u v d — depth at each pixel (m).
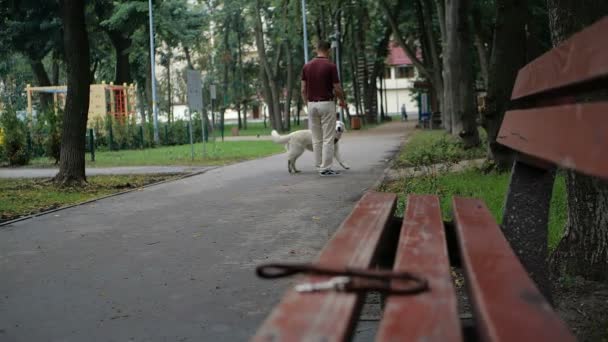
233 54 73.50
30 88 42.41
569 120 2.18
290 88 61.50
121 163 22.06
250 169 17.33
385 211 3.68
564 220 7.32
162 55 64.44
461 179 11.69
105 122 34.56
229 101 72.62
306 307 1.96
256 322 4.62
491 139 12.76
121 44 51.25
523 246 3.98
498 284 2.20
